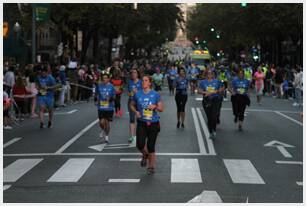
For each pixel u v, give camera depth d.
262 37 59.19
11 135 18.09
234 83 19.17
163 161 13.05
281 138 17.47
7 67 24.97
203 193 9.10
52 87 20.06
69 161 13.19
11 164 12.88
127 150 14.77
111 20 43.59
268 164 12.84
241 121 19.23
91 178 11.08
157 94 11.56
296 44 54.59
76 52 51.03
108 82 16.17
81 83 33.34
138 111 11.60
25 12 36.88
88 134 18.20
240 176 11.31
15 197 9.45
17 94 22.30
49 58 50.84
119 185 10.39
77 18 39.72
